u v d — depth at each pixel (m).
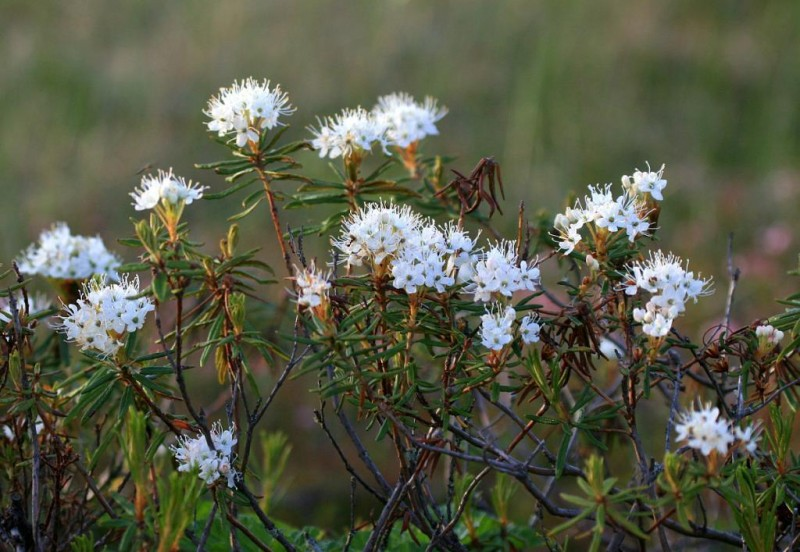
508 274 2.51
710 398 3.79
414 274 2.45
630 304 2.72
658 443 5.03
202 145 9.19
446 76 10.31
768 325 2.70
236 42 11.18
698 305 6.64
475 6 11.66
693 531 2.71
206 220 7.79
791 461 2.75
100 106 9.88
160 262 2.51
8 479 2.97
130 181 8.48
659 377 2.79
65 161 8.81
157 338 3.92
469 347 2.57
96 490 2.68
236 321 2.62
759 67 10.28
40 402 2.73
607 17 11.24
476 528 3.37
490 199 2.91
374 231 2.52
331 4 12.03
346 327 2.43
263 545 2.68
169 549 2.34
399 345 2.53
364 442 5.46
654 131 9.40
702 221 7.89
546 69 9.99
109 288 2.65
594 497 2.17
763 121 9.38
